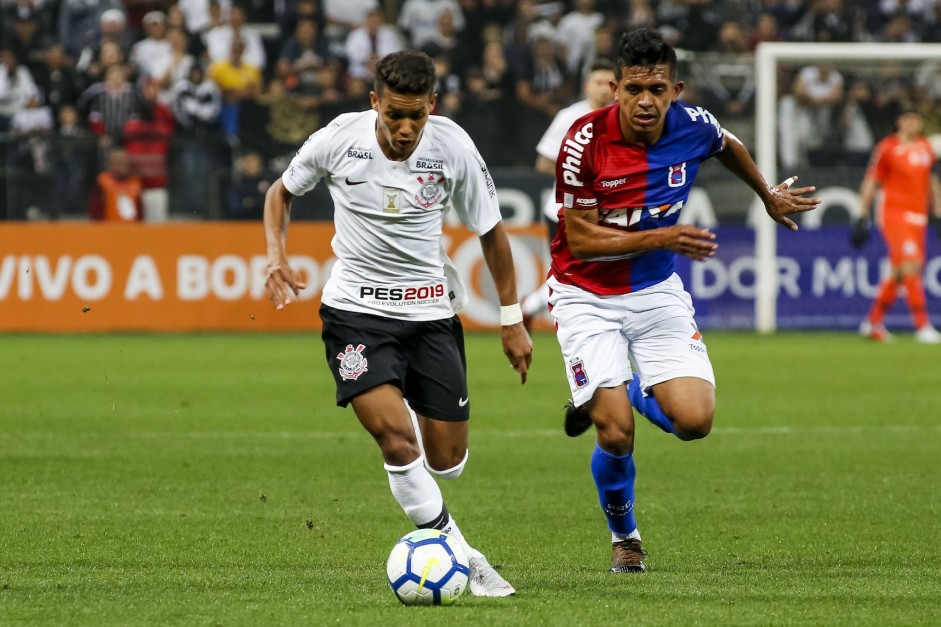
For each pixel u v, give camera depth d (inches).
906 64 2637.8
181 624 623.2
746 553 837.2
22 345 2214.6
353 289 738.2
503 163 2721.5
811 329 2498.8
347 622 626.5
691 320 817.5
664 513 980.6
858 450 1283.2
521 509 996.6
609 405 784.9
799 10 3002.0
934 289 2509.8
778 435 1376.7
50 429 1387.8
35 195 2485.2
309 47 2824.8
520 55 2834.6
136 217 2498.8
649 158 793.6
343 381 726.5
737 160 823.1
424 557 666.8
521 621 629.9
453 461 758.5
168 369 1908.2
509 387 1752.0
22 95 2748.5
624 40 765.3
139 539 865.5
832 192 2544.3
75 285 2411.4
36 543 850.1
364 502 1015.6
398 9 2960.1
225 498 1027.3
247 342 2279.8
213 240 2429.9
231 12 2810.0
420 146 723.4
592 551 845.2
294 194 755.4
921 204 2305.6
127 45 2878.9
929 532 904.3
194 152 2511.1
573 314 813.2
